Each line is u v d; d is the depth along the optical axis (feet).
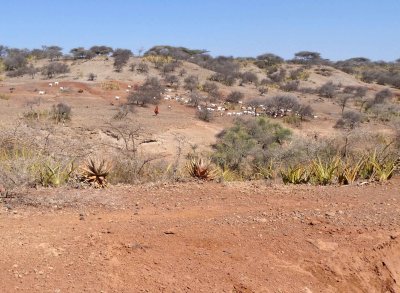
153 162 38.75
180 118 104.12
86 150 37.27
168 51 228.02
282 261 17.81
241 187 27.04
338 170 31.68
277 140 77.51
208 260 17.16
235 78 194.08
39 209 21.18
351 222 21.22
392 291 18.31
